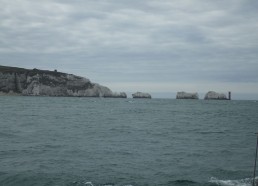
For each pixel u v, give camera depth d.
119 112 105.06
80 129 53.50
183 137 46.03
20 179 21.30
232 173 24.08
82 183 20.89
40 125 57.56
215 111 119.94
